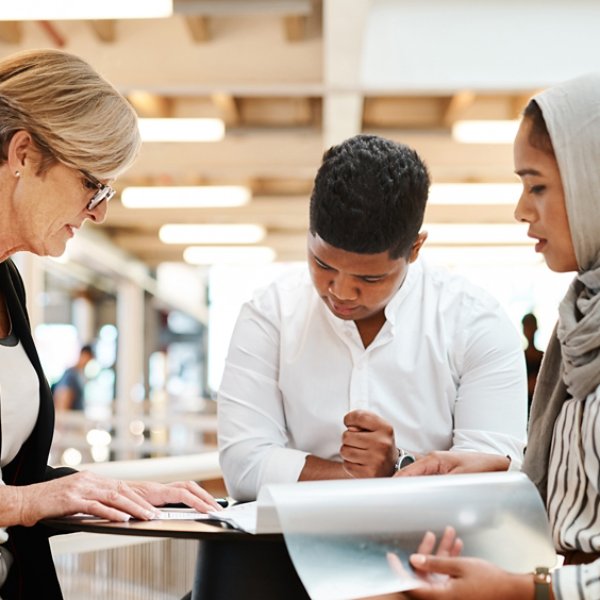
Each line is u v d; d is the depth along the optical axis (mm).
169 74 5156
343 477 1582
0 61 1539
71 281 12719
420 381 1718
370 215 1428
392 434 1491
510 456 1664
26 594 1593
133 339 12250
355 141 1513
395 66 5055
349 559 1102
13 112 1480
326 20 4176
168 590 2441
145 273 12938
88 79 1536
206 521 1309
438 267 1819
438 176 8016
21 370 1617
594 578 1130
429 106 6613
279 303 1775
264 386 1750
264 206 9062
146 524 1268
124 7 3879
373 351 1714
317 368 1723
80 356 10336
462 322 1732
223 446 1724
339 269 1479
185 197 8336
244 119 6629
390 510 1146
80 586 2414
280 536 1189
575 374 1317
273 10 4477
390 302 1704
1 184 1510
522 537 1195
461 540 1161
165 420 7117
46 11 3881
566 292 1391
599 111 1298
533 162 1337
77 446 7480
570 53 4949
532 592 1127
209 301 18109
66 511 1327
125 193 8289
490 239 10398
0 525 1321
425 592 1116
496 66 4996
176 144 6934
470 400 1720
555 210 1328
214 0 4461
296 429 1756
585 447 1281
